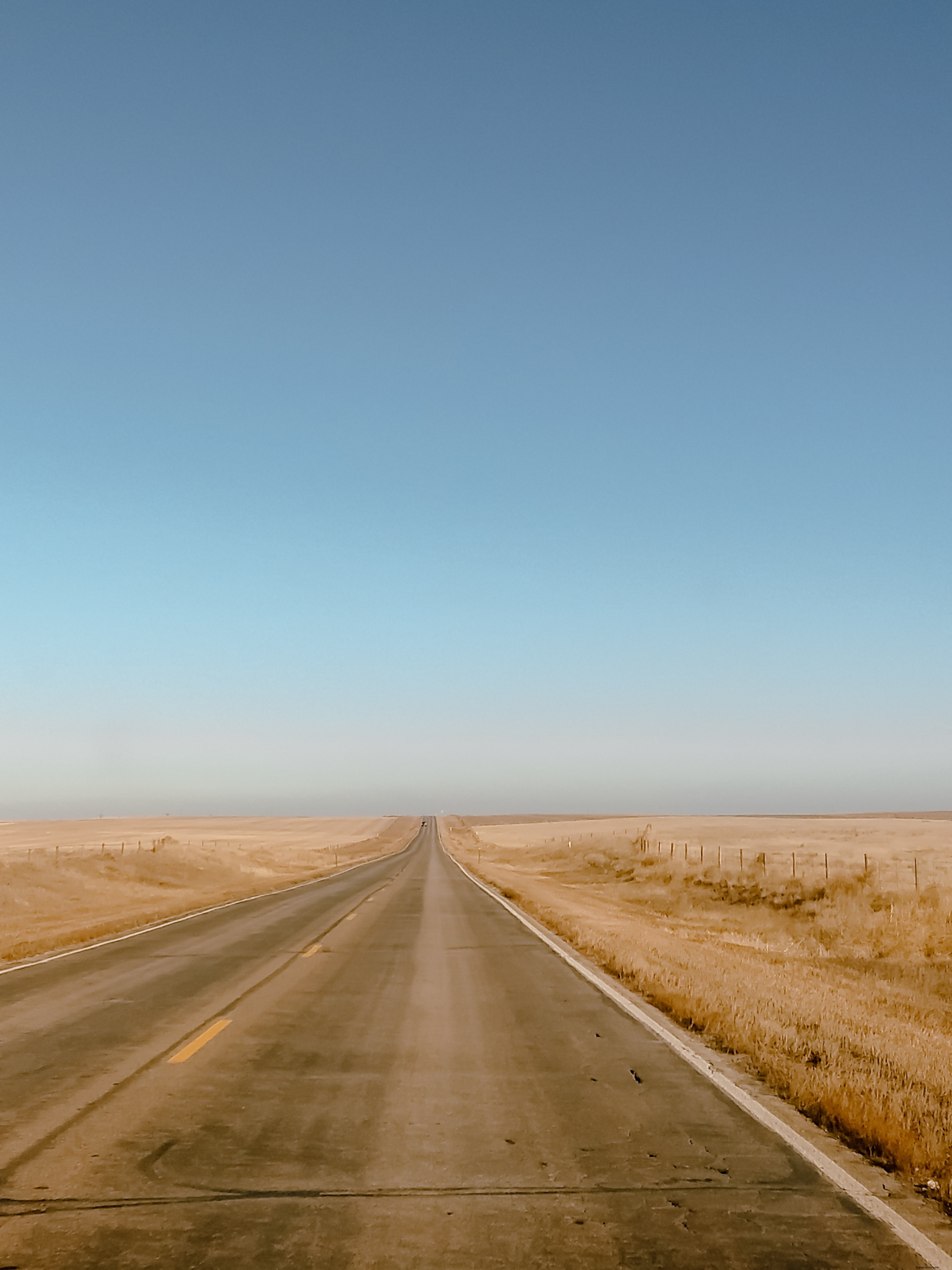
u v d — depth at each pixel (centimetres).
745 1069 883
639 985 1389
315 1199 551
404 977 1480
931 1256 479
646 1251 482
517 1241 494
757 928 2758
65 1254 474
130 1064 888
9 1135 667
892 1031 1034
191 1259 469
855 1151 646
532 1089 808
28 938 2011
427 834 15075
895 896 2911
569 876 5575
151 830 14600
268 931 2194
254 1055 927
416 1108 745
